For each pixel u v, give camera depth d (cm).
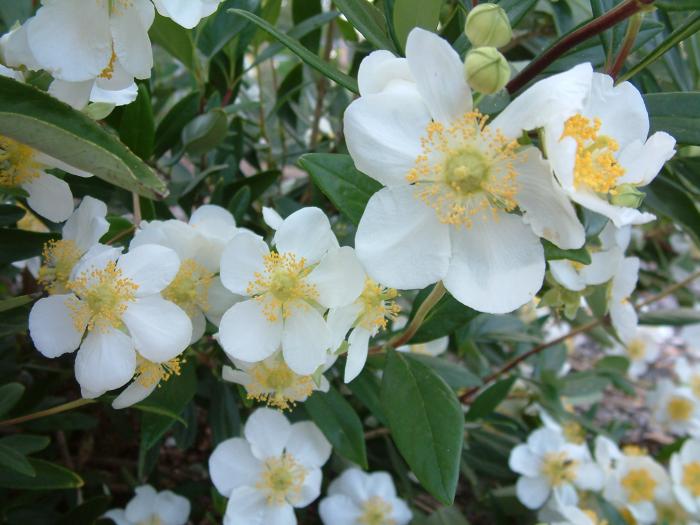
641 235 48
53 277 21
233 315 19
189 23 17
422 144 16
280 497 26
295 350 19
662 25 20
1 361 26
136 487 29
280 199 32
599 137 16
